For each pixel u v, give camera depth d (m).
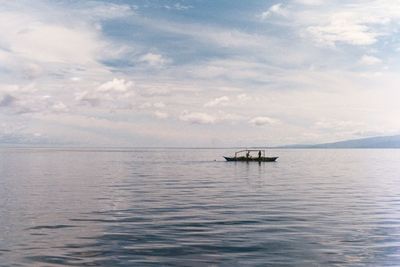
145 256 18.53
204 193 42.59
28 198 37.97
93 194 41.38
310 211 30.39
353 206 33.00
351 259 18.14
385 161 139.50
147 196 39.88
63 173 74.94
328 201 36.03
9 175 69.12
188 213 29.62
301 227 24.48
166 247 19.98
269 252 19.16
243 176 68.25
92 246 20.16
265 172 78.81
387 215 28.56
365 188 47.69
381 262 17.75
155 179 61.66
